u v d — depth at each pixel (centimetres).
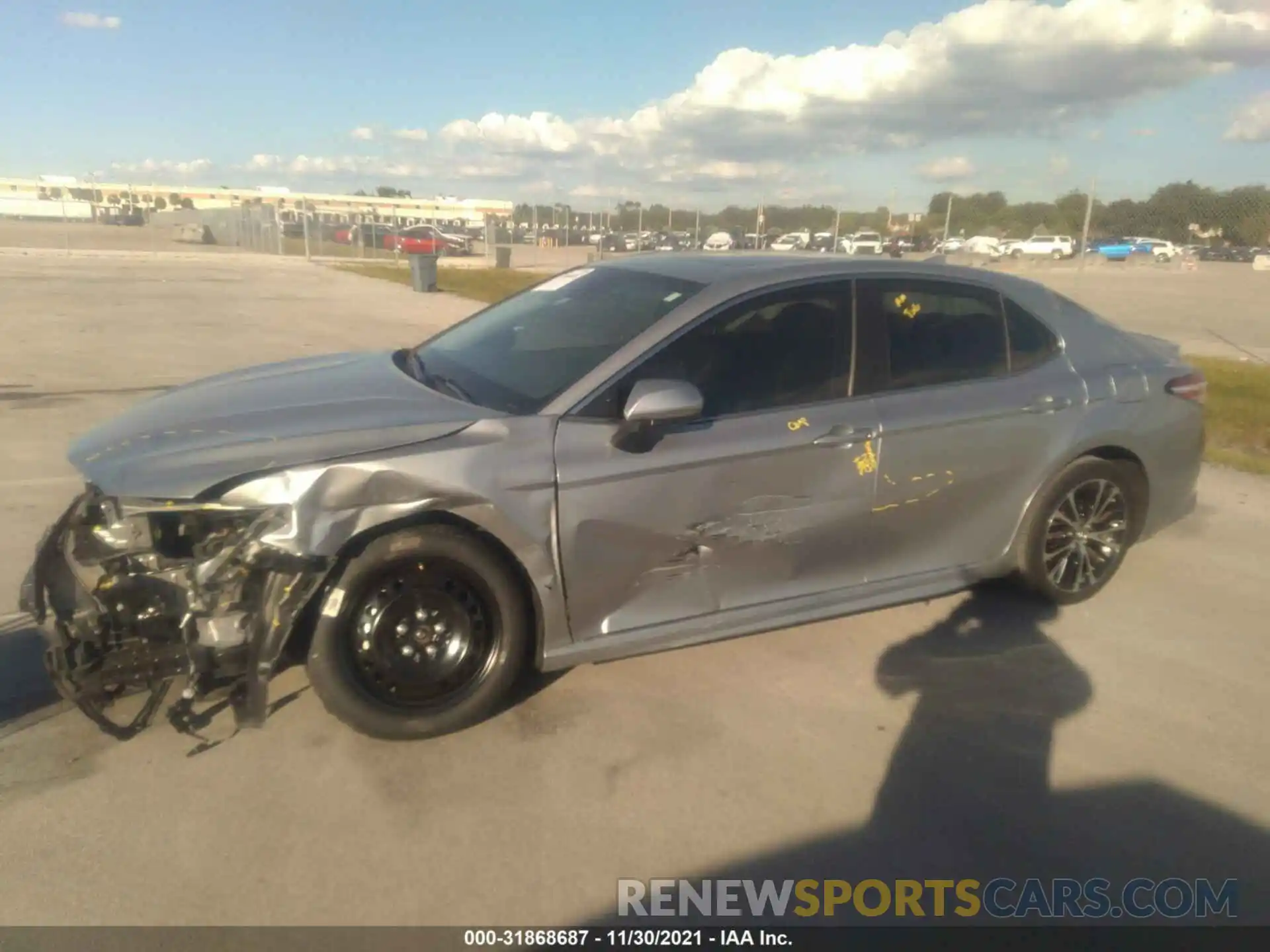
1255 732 378
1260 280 2873
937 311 448
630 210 3794
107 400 929
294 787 321
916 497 425
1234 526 639
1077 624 471
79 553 330
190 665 319
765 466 385
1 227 6197
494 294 2420
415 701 345
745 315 402
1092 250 3294
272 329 1535
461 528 343
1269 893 289
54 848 288
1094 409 468
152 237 5100
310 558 317
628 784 330
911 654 434
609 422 364
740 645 436
